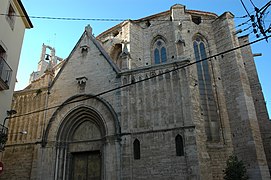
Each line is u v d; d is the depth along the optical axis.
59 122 27.11
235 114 28.08
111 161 23.03
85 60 29.52
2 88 19.88
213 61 31.75
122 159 22.52
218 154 26.50
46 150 26.00
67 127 27.23
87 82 27.97
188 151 20.88
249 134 26.11
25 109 29.23
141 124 23.52
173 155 21.31
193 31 33.66
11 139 27.78
